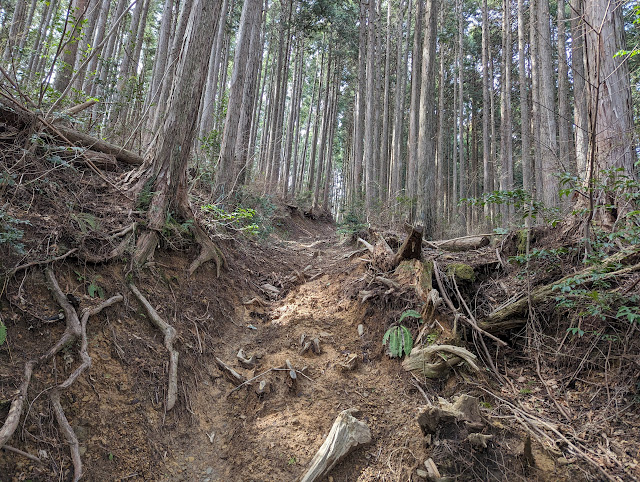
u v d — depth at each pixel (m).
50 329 2.75
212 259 4.91
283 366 3.79
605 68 4.43
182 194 4.82
